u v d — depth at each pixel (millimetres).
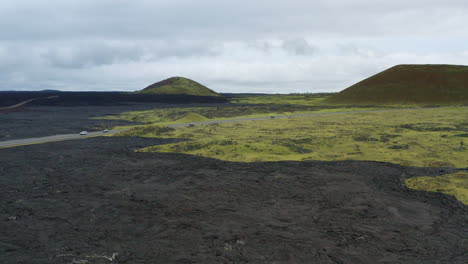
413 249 32938
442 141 85562
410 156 70438
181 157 76500
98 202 48531
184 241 35812
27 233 38250
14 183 57875
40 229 39344
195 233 37781
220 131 112375
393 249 33094
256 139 91938
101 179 60156
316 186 53781
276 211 43969
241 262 31297
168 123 146500
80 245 35219
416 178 55438
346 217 41406
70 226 40188
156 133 110312
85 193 52656
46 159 76250
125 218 42531
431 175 56812
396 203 45469
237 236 36844
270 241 35469
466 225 38000
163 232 38219
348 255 32156
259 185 55000
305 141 89000
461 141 80625
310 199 48062
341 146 83500
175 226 39812
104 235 37625
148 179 59844
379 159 69625
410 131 105562
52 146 92250
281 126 125688
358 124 129125
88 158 77000
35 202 48531
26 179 60344
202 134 106438
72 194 52188
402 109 198125
